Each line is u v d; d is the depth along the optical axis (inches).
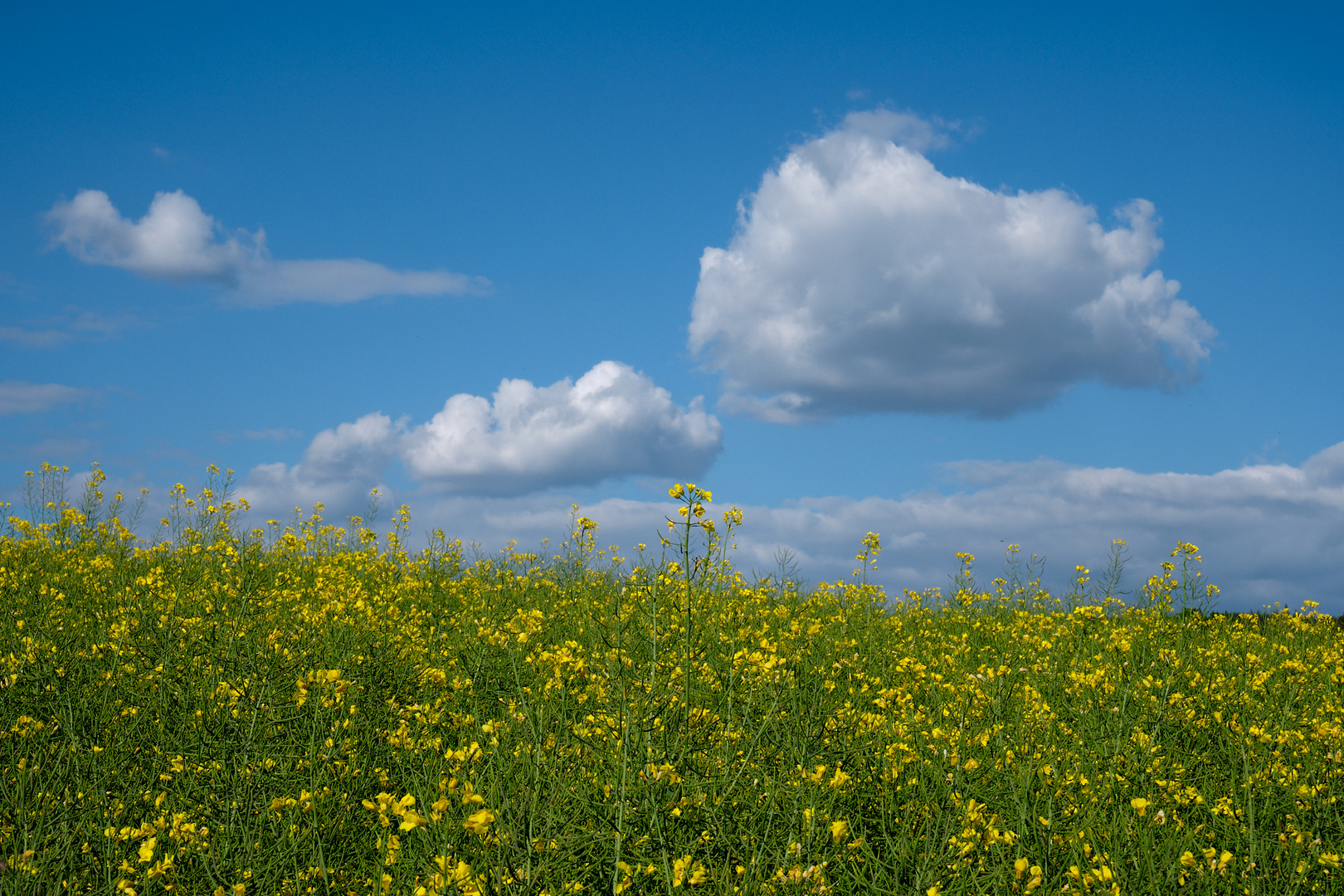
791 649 194.1
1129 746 163.6
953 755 142.9
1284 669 224.2
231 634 191.0
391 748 154.5
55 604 253.4
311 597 291.6
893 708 183.6
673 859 108.6
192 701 162.7
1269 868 126.6
